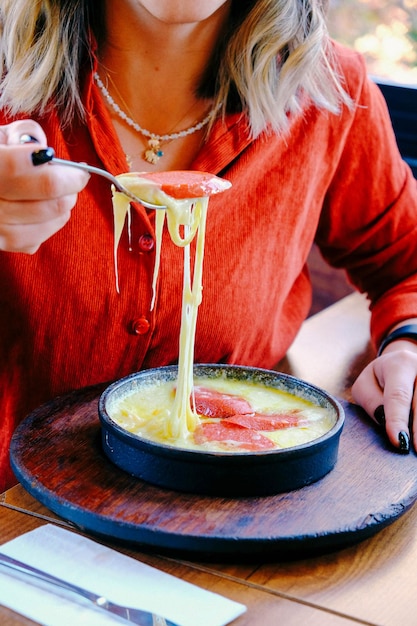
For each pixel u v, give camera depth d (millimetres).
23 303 1266
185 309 1021
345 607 826
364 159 1567
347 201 1608
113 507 898
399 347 1373
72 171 910
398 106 2188
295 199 1436
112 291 1267
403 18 2201
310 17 1366
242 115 1338
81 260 1249
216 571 872
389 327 1475
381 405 1175
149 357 1350
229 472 924
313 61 1352
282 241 1436
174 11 1073
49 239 1237
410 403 1159
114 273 1261
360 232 1647
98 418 1115
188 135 1352
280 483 946
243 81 1312
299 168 1427
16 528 931
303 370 1498
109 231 1256
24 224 925
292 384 1138
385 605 834
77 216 1240
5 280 1256
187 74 1317
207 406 1070
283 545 862
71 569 852
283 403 1113
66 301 1265
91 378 1328
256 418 1043
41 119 1271
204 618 784
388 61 2262
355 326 1721
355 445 1092
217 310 1348
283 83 1340
